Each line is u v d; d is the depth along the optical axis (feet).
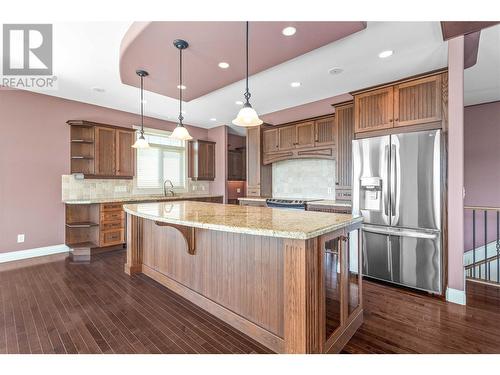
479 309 7.68
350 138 12.29
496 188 15.10
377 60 9.86
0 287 9.30
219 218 6.35
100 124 14.61
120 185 16.52
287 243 5.06
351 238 10.11
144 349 5.82
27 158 13.00
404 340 6.15
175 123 19.58
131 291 8.98
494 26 7.65
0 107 12.25
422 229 8.78
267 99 14.46
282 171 17.43
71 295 8.64
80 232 14.42
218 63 8.94
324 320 5.33
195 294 7.98
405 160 9.11
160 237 9.77
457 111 7.97
